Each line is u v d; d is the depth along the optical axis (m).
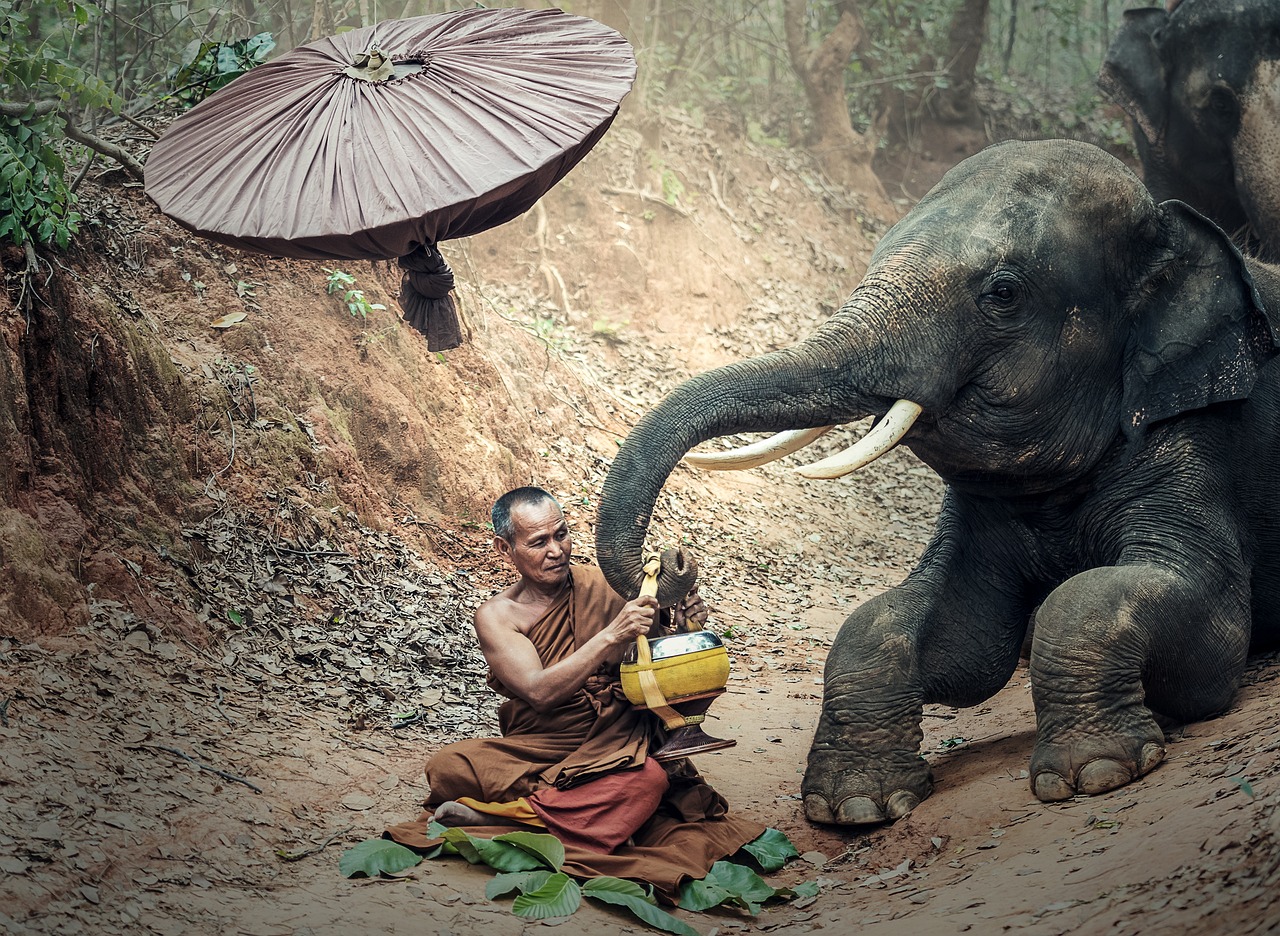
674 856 4.39
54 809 4.11
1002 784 4.77
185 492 6.66
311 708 5.71
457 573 7.88
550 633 4.70
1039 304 5.08
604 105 3.89
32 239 6.29
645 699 4.44
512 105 3.89
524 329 11.19
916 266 5.05
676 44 17.28
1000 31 23.72
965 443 5.22
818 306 14.96
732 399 4.79
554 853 4.23
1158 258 5.30
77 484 5.89
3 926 3.43
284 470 7.39
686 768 4.73
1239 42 9.05
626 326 13.20
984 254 5.04
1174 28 9.44
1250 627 5.27
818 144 17.50
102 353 6.30
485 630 4.70
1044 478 5.31
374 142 3.88
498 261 13.06
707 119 16.03
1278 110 8.91
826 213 16.42
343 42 4.25
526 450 9.56
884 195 17.69
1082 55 24.44
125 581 5.71
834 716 4.98
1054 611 4.71
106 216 7.73
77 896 3.69
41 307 5.95
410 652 6.63
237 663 5.84
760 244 15.12
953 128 19.12
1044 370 5.12
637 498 4.56
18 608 5.11
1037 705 4.66
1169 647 4.73
